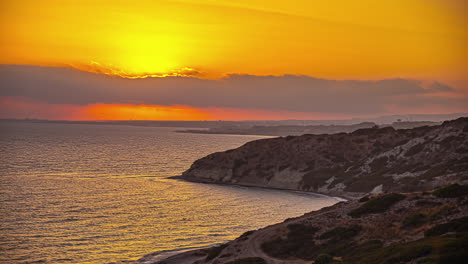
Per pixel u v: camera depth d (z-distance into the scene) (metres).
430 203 49.56
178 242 69.69
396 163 128.12
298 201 113.25
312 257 45.69
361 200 59.38
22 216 84.62
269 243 52.53
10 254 59.84
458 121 132.00
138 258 60.25
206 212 95.06
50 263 56.62
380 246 41.22
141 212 93.31
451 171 98.31
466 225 37.97
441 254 30.78
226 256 52.69
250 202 110.38
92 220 83.56
